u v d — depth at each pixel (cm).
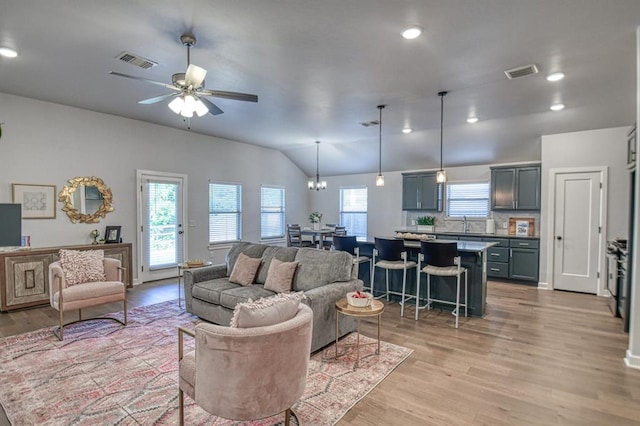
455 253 398
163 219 611
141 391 246
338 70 348
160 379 263
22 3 233
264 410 180
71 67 346
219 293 365
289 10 241
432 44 290
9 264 419
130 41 290
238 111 503
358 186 876
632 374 276
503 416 220
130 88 412
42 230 471
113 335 351
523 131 563
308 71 351
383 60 323
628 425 212
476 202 706
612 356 310
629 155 405
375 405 231
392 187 823
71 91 424
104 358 298
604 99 429
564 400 238
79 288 351
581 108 465
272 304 191
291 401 190
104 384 255
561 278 559
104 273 392
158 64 336
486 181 693
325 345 324
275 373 181
